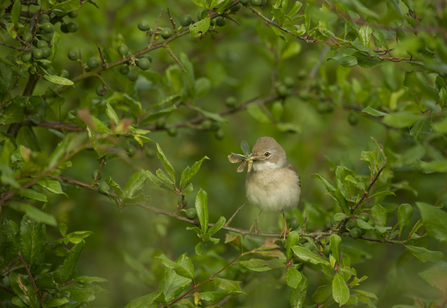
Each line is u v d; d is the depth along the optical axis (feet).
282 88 36.29
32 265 21.67
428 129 21.02
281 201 35.19
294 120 48.67
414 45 16.52
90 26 39.34
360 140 46.06
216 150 47.75
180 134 45.88
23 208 17.07
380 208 23.68
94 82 39.11
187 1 41.96
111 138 19.06
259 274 30.76
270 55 37.73
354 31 22.79
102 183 24.00
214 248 32.55
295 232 22.76
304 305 25.17
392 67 34.83
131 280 32.81
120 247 39.93
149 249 35.96
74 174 38.81
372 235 32.81
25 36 22.25
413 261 29.91
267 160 35.29
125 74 27.30
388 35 22.09
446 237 18.31
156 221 36.88
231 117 51.31
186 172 23.65
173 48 41.52
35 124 26.55
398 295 28.30
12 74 22.72
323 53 39.01
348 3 19.35
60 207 35.73
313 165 48.65
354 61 22.18
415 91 20.80
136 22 40.93
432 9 19.74
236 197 47.14
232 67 50.85
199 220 22.99
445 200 31.50
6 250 22.44
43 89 37.68
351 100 35.86
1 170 15.94
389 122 17.02
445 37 17.19
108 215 40.98
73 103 37.58
